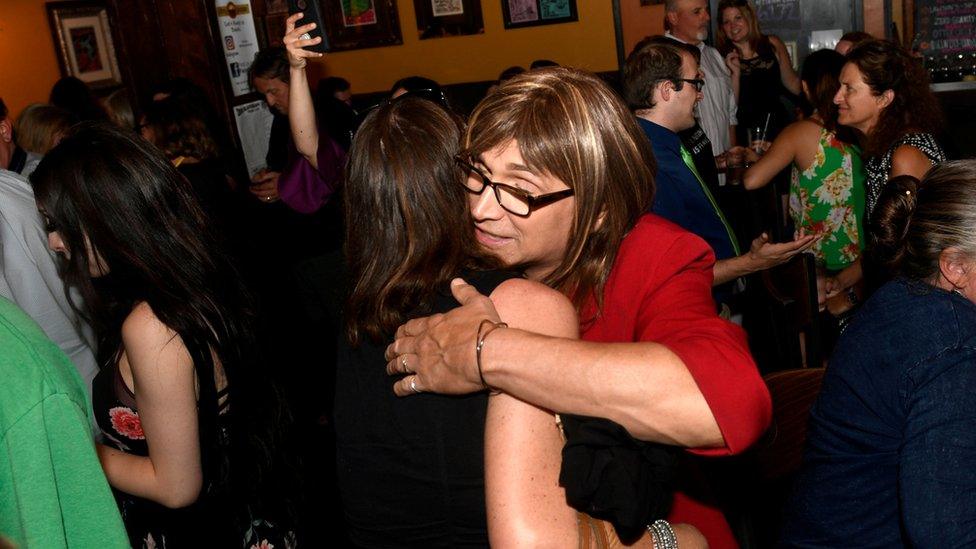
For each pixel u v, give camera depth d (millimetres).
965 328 1351
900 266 1493
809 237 2645
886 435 1425
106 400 1756
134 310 1639
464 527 1024
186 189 1765
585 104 1125
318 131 3381
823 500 1538
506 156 1098
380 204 1101
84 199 1646
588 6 7129
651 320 1138
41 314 2588
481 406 1012
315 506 3291
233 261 1824
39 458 990
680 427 918
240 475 1792
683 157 2939
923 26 6691
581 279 1203
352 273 1146
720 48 5852
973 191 1396
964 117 6488
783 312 2799
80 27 5543
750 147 4387
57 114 3893
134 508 1764
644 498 931
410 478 1044
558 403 935
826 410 1532
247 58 5676
